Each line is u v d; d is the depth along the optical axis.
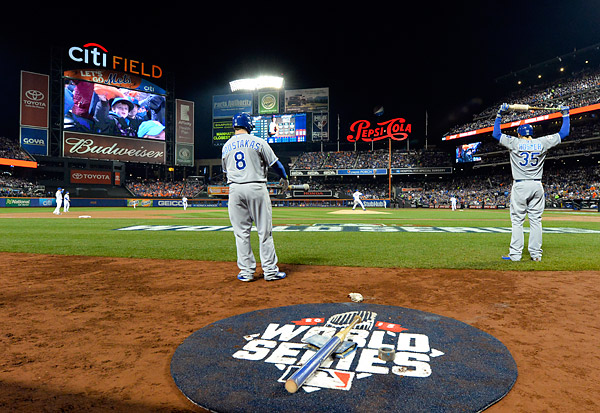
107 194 52.19
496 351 2.20
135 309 3.21
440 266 5.30
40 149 47.53
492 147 51.47
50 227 13.05
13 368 2.05
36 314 3.06
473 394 1.69
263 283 4.27
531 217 5.71
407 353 2.15
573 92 44.19
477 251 6.91
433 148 60.97
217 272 4.93
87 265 5.45
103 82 51.34
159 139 55.72
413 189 58.06
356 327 2.59
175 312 3.12
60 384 1.87
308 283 4.26
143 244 8.02
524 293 3.76
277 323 2.71
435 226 13.93
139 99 54.00
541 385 1.84
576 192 42.47
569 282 4.27
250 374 1.89
